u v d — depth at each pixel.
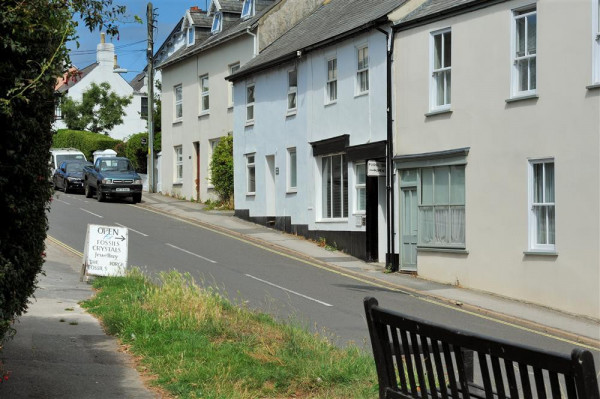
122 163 39.53
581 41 16.98
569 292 17.08
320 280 19.67
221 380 8.32
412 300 17.55
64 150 49.03
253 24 33.97
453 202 20.47
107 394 7.99
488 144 19.34
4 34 6.44
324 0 35.28
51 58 6.72
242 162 32.62
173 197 41.69
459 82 20.23
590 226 16.69
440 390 5.65
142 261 21.33
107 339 10.61
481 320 15.59
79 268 19.33
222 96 36.88
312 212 27.22
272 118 30.12
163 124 43.22
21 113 6.83
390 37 22.59
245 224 31.06
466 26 20.03
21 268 7.28
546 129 17.80
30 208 7.30
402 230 22.25
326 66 26.44
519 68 18.72
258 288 17.75
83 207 35.12
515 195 18.56
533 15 18.36
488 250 19.25
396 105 22.53
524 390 4.75
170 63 41.59
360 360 8.97
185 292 12.83
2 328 7.06
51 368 8.95
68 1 6.77
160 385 8.32
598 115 16.61
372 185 23.83
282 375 8.38
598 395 4.21
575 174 17.06
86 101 63.03
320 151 26.56
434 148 21.08
